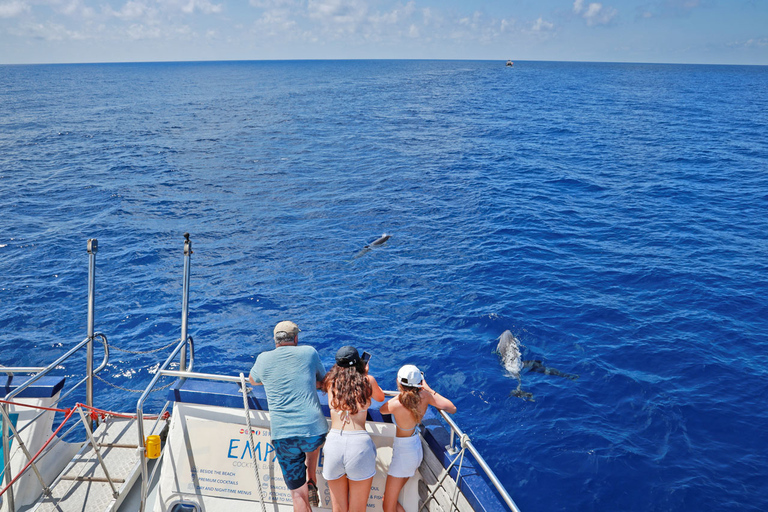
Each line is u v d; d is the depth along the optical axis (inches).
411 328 645.9
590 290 738.8
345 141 2028.8
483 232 981.2
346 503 187.5
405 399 187.9
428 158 1668.3
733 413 488.7
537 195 1222.9
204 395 211.9
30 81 7588.6
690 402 503.2
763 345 602.2
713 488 405.4
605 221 1039.0
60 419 501.7
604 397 512.7
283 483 204.8
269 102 3737.7
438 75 7239.2
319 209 1156.5
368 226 1034.7
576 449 445.1
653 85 5438.0
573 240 936.3
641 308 687.7
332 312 692.1
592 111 2913.4
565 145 1859.0
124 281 798.5
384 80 6176.2
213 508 203.8
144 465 201.3
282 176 1477.6
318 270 831.1
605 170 1469.0
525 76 6973.4
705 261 839.1
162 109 3388.3
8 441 225.1
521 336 621.9
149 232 1022.4
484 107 3134.8
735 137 2055.9
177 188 1362.0
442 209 1128.8
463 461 196.4
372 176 1445.6
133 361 594.2
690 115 2773.1
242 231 1023.0
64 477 241.1
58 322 676.7
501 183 1331.2
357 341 618.8
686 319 658.2
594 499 395.5
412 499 202.1
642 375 545.3
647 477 415.5
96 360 596.1
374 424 206.7
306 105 3444.9
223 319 683.4
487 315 668.1
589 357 577.6
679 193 1233.4
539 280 771.4
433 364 568.4
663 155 1679.4
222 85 5969.5
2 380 245.8
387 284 772.0
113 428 273.4
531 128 2266.2
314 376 195.2
